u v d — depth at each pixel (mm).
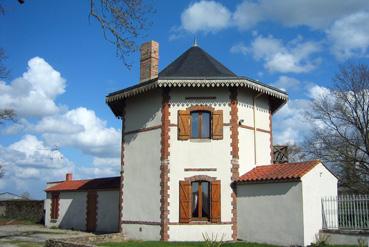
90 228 29344
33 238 23594
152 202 21391
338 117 37594
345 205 18328
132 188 22625
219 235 20328
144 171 22141
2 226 34000
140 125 22828
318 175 19266
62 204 32531
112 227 27688
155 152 21719
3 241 22062
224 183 20844
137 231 21844
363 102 36531
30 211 39344
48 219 33812
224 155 21062
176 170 21031
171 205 20750
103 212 28609
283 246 18438
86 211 30000
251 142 22078
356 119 36625
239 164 21109
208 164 21031
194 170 21000
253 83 21531
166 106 21578
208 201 20953
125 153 23484
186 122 21344
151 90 22281
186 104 21578
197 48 24703
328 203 18938
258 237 19562
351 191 36219
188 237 20344
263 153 22750
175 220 20609
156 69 24953
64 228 31625
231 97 21547
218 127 21297
